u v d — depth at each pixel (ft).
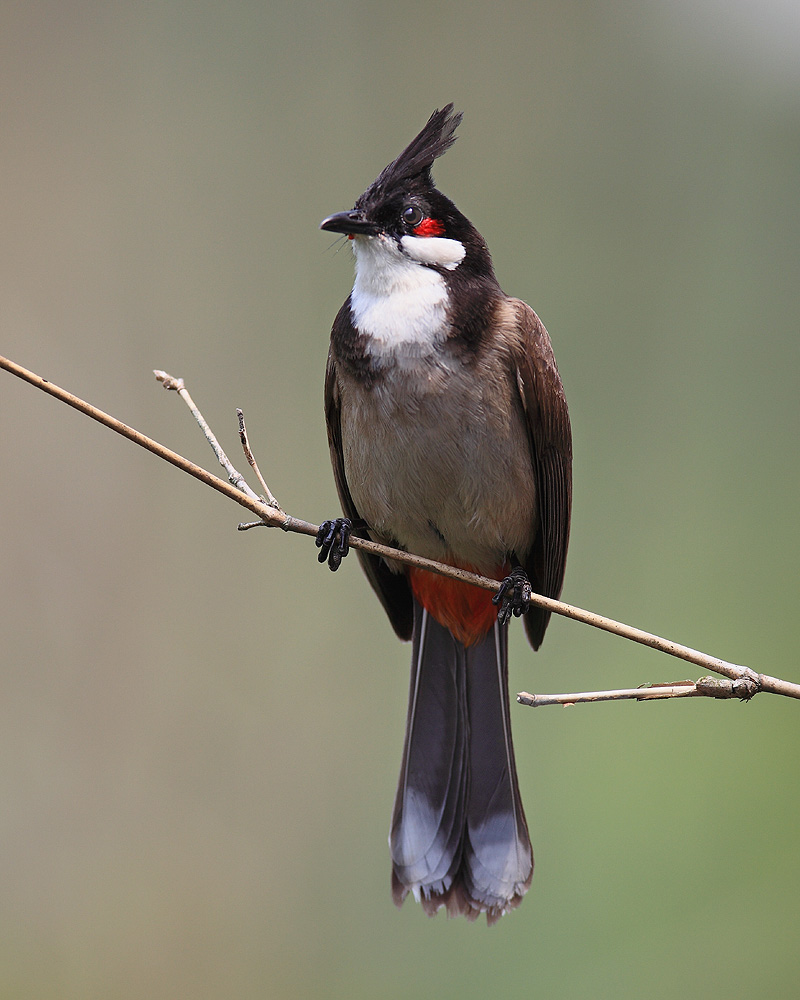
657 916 32.40
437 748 24.32
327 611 35.40
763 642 36.22
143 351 37.17
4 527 34.19
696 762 34.17
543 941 32.50
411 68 40.04
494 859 23.48
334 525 24.27
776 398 39.29
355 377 23.30
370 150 39.40
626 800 33.86
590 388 38.75
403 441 23.18
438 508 23.81
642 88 40.98
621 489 37.88
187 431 36.47
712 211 40.70
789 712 34.78
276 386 37.50
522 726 34.88
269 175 39.17
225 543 35.35
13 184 38.24
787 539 37.19
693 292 40.11
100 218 38.34
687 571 36.91
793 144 41.01
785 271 40.45
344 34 39.75
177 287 38.01
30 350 36.52
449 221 23.70
